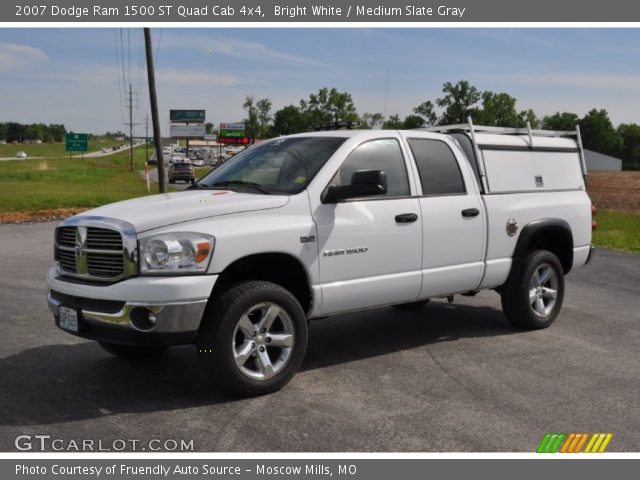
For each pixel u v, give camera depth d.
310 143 5.57
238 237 4.56
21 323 6.77
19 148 166.12
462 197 6.04
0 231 14.94
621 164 118.38
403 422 4.25
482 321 7.18
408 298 5.71
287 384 5.00
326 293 5.07
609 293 8.82
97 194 25.92
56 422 4.24
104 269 4.59
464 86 73.94
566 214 7.01
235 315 4.50
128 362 5.57
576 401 4.66
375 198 5.41
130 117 76.00
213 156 97.69
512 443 3.96
